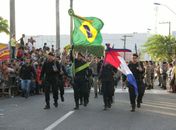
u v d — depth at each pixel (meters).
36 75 24.52
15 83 23.95
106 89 16.27
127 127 11.87
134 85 15.86
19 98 22.17
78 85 16.47
